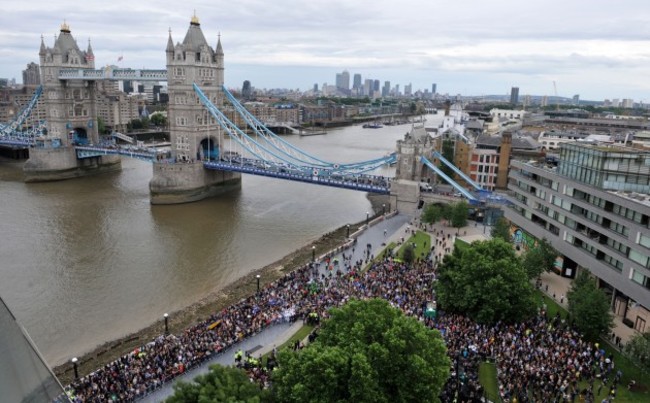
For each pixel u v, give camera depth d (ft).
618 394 184.03
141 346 228.84
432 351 161.17
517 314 228.63
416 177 510.17
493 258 245.04
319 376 146.30
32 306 285.02
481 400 175.52
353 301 180.75
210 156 636.89
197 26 590.96
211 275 337.93
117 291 307.99
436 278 275.18
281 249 395.55
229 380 147.54
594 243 282.77
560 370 189.47
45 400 66.90
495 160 549.13
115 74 637.71
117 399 175.11
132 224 454.81
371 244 380.58
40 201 533.14
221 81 632.79
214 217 489.26
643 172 278.87
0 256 360.89
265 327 233.76
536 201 355.56
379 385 152.56
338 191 629.92
